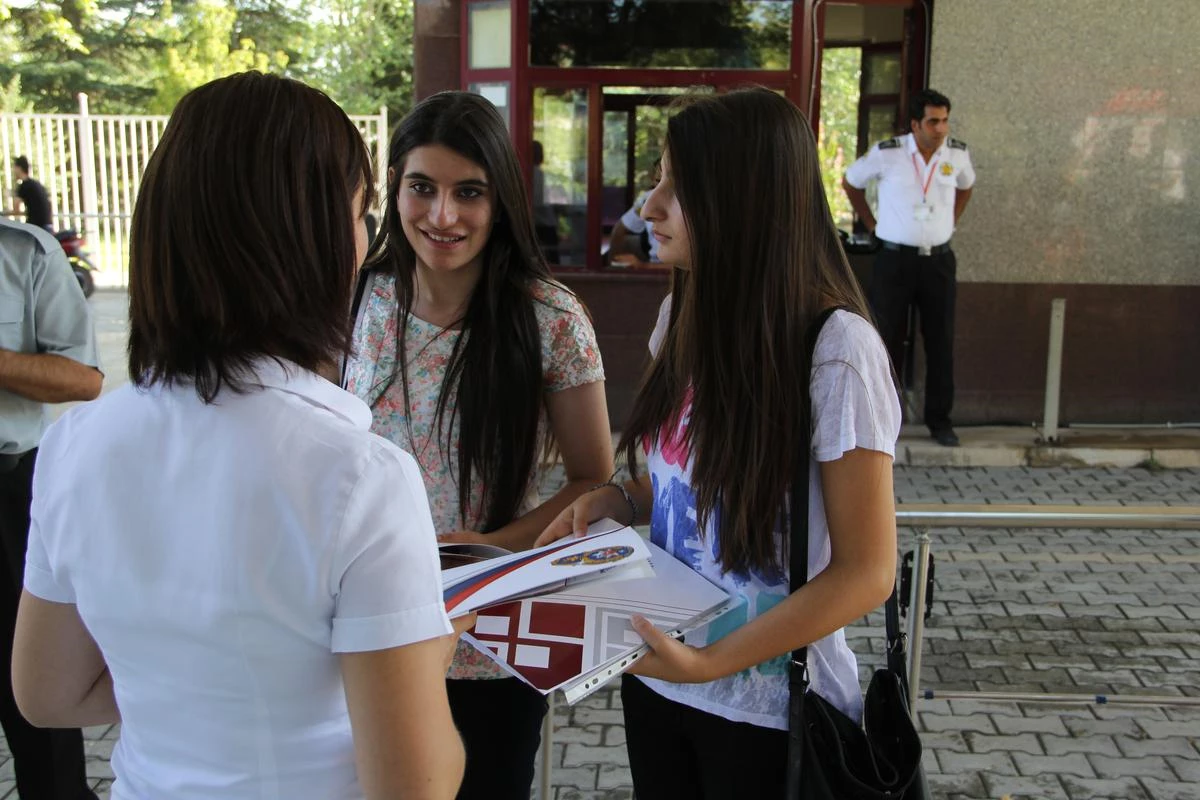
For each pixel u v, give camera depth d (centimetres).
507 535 187
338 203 104
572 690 128
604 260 657
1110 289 669
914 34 688
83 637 114
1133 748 317
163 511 100
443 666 106
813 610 138
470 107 180
